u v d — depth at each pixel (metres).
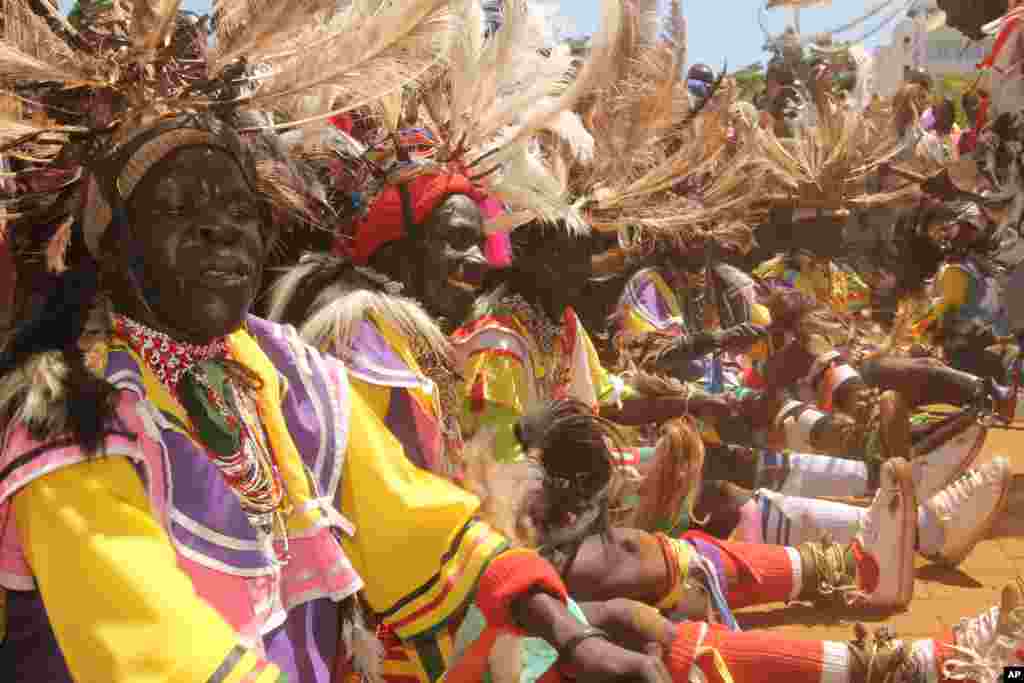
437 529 1.88
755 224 5.96
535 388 3.32
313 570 1.74
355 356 2.12
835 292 6.27
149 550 1.47
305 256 2.29
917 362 5.42
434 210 2.47
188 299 1.56
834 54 8.51
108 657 1.41
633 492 3.96
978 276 6.80
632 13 3.40
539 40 2.67
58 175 1.64
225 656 1.44
